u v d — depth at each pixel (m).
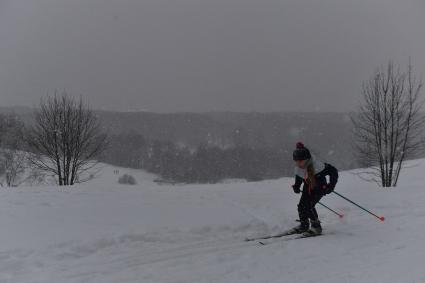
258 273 4.57
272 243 5.87
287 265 4.82
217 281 4.36
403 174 19.06
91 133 27.12
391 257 4.91
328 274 4.42
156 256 5.27
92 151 27.16
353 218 7.41
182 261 5.06
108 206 8.23
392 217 7.24
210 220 7.07
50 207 8.06
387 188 10.62
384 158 17.69
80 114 26.67
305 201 6.41
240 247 5.71
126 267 4.84
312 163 6.36
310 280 4.25
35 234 6.00
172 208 8.10
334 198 9.27
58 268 4.75
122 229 6.35
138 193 10.42
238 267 4.79
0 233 6.03
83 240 5.68
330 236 6.20
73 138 25.91
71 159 26.34
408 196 8.98
